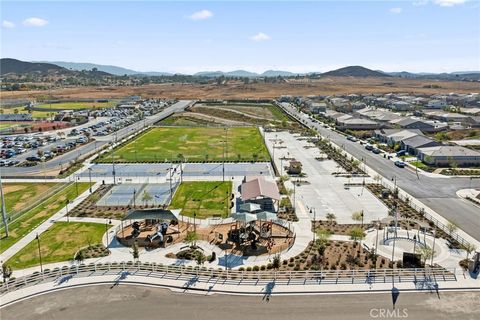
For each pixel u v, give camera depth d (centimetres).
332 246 6650
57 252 6475
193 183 10444
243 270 5891
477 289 5291
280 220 7794
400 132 15500
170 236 7050
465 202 8831
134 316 4741
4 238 7025
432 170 11556
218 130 19462
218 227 7512
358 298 5100
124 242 6831
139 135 17775
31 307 4925
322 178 10844
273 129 19500
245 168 12100
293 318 4697
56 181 10706
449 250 6488
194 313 4797
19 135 18012
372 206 8606
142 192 9700
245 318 4700
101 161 13012
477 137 16325
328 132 18700
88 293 5219
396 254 6350
